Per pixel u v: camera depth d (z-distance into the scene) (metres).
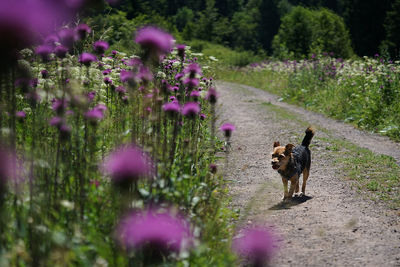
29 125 5.05
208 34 77.88
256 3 95.62
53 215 3.19
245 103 20.42
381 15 51.53
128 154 2.45
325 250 4.61
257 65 34.50
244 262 3.86
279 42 58.28
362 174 8.05
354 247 4.70
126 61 7.99
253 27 87.88
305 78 22.00
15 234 2.96
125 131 4.47
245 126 14.08
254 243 2.50
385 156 9.53
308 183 7.81
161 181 3.69
